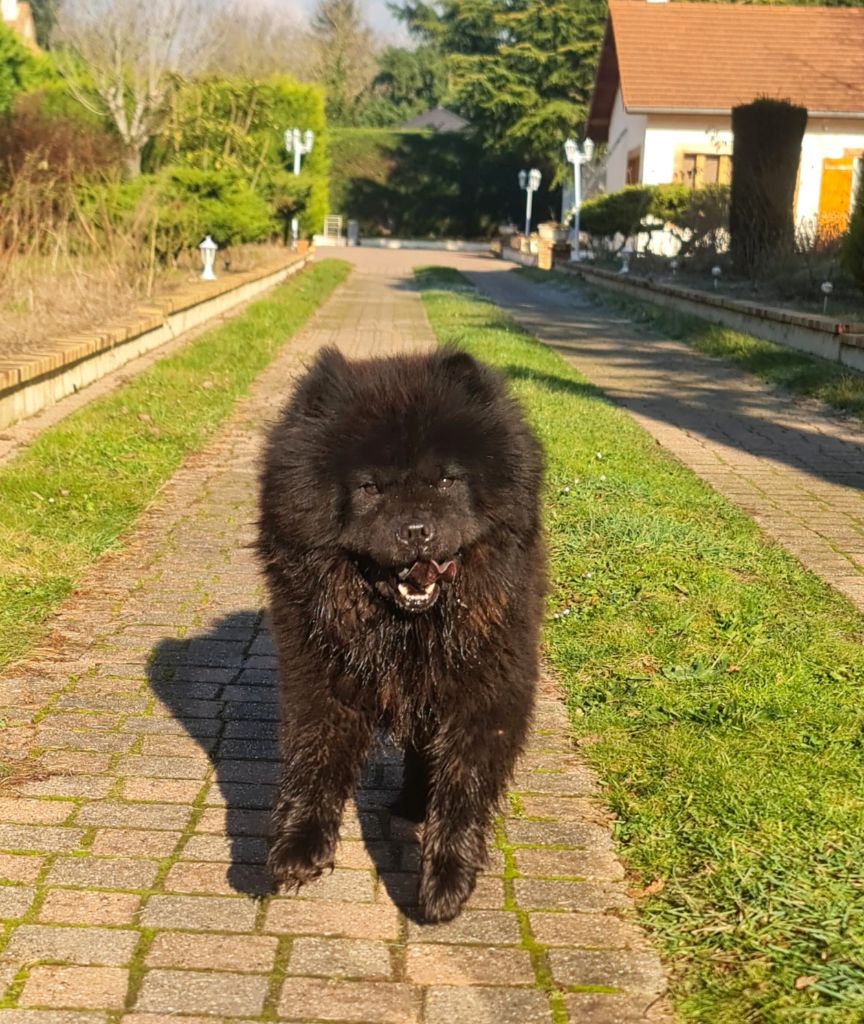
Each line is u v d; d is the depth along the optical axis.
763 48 21.55
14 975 2.02
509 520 2.19
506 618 2.22
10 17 30.70
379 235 38.69
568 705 3.07
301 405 2.21
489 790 2.22
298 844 2.17
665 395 8.30
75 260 9.97
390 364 2.28
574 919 2.22
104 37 16.61
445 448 2.10
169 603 3.79
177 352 8.95
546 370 8.71
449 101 40.28
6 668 3.23
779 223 13.17
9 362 6.20
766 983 2.01
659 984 2.05
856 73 21.11
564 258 22.95
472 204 38.69
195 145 16.70
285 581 2.23
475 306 13.98
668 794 2.59
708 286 13.32
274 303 13.27
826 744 2.83
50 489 4.85
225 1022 1.93
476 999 2.00
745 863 2.33
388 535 2.04
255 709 3.06
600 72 23.91
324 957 2.10
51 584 3.81
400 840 2.50
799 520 4.95
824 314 10.07
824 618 3.67
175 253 12.70
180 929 2.16
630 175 22.38
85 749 2.81
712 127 20.75
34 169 10.61
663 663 3.31
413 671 2.21
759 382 8.90
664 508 4.94
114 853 2.38
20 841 2.41
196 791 2.64
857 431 7.05
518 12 36.56
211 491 5.21
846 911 2.17
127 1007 1.96
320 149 24.45
